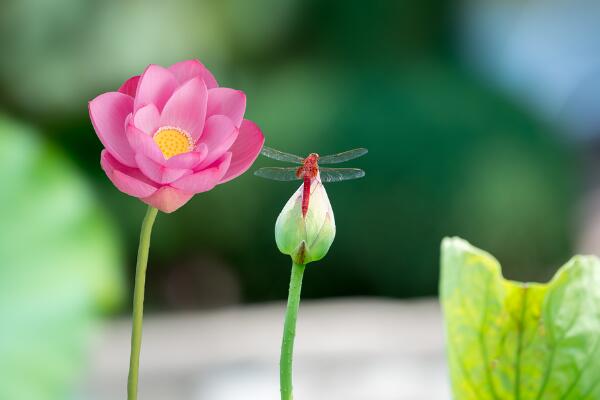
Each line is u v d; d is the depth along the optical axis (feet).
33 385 7.47
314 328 15.84
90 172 27.25
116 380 14.01
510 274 26.73
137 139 5.98
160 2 28.09
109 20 27.55
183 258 28.30
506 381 6.72
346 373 14.62
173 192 6.01
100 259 7.90
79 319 7.72
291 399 6.29
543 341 6.68
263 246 28.14
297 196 6.33
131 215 26.99
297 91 28.22
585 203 35.96
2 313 7.58
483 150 26.58
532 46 40.68
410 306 16.89
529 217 26.48
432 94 27.84
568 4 41.01
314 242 6.30
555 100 40.57
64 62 27.40
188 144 6.10
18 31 27.12
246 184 27.89
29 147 8.07
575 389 6.66
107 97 6.08
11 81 27.30
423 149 26.50
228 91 6.13
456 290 6.74
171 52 28.14
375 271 26.84
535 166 26.76
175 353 14.75
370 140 26.61
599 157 39.60
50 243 7.88
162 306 28.14
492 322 6.71
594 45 41.09
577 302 6.66
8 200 7.87
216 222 27.89
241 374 14.56
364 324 15.92
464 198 26.32
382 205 26.50
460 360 6.77
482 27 35.70
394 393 14.49
